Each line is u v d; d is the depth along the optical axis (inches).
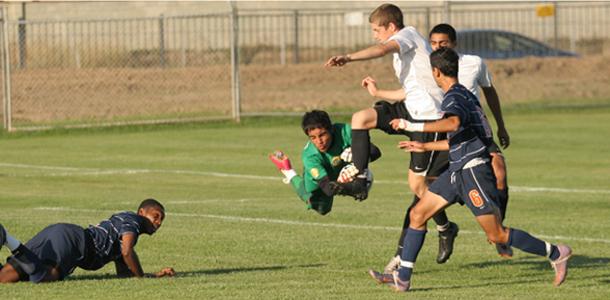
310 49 3924.7
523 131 2573.8
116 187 1747.0
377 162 2065.7
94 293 903.7
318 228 1326.3
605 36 4101.9
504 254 1020.5
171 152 2244.1
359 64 3627.0
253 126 2755.9
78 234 947.3
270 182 1806.1
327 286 954.7
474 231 1306.6
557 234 1275.8
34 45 3486.7
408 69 1046.4
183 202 1563.7
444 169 1053.8
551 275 1031.6
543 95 3358.8
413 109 1040.8
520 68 3612.2
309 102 3127.5
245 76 3484.3
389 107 1041.5
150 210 979.3
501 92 3378.4
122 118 2837.1
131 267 968.3
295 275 1016.2
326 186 1002.7
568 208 1492.4
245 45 3823.8
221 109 3014.3
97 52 3531.0
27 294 895.1
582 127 2652.6
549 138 2426.2
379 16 1071.6
